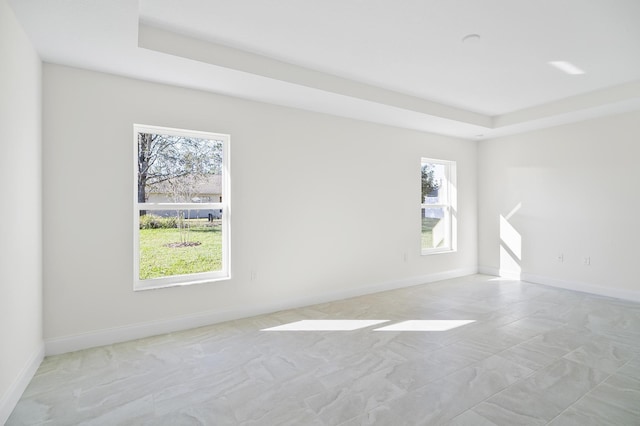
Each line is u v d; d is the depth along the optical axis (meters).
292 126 3.95
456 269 5.65
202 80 3.12
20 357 2.12
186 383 2.25
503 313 3.71
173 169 3.36
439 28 2.58
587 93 3.99
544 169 5.02
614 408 1.93
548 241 4.98
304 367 2.46
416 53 2.99
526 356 2.62
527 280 5.25
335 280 4.30
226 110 3.51
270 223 3.80
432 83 3.69
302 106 3.91
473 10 2.33
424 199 5.49
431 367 2.45
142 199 3.22
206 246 3.53
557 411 1.91
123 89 2.99
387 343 2.90
